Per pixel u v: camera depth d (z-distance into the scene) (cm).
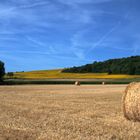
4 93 3778
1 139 1229
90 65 12812
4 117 1755
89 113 1902
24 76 10769
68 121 1605
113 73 11462
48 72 12338
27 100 2783
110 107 2206
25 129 1406
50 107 2223
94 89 4594
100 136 1254
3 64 8025
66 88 4988
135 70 11081
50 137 1240
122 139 1211
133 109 1644
